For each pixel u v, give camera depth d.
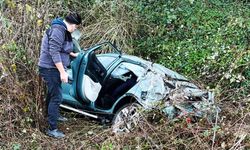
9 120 6.02
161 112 5.99
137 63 7.00
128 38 9.51
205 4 10.23
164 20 9.68
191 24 9.50
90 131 6.32
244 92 7.01
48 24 6.79
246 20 8.91
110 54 7.34
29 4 6.70
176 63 8.56
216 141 5.56
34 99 6.36
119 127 6.08
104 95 6.81
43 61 6.11
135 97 6.33
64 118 6.79
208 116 5.91
